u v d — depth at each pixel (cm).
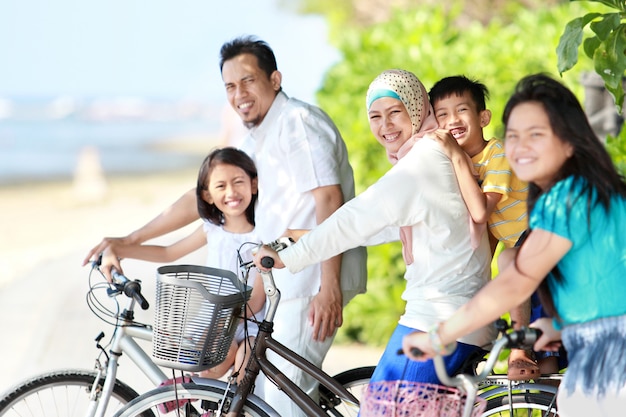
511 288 308
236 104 466
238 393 394
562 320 321
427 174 368
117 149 3838
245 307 387
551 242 305
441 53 780
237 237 479
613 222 307
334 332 454
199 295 370
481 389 397
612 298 310
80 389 470
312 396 447
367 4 1711
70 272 1127
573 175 308
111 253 458
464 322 312
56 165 3086
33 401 484
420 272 376
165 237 1292
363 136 770
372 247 779
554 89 312
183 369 375
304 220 457
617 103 427
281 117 457
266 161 464
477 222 371
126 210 1875
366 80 796
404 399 348
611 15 414
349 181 477
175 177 2636
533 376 378
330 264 448
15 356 773
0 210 1956
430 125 408
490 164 409
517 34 782
